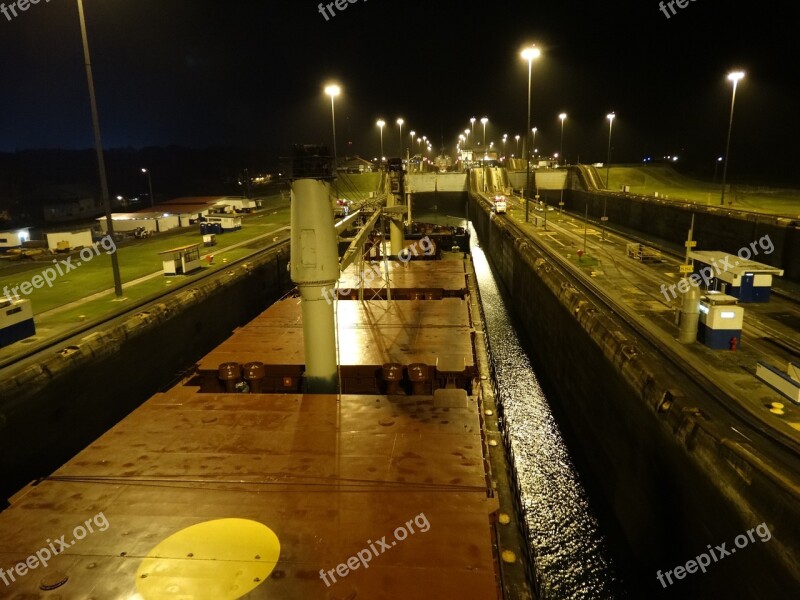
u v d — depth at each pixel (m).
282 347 19.39
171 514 9.38
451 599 7.53
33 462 17.67
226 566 8.12
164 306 25.62
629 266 35.53
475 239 82.06
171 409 13.56
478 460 10.99
